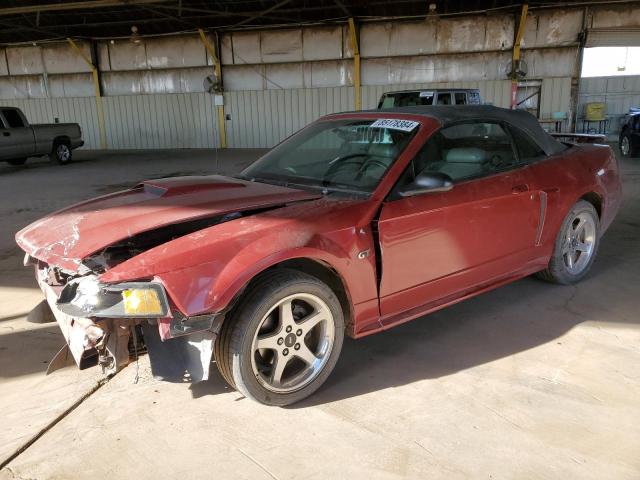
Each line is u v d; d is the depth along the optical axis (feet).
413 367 10.26
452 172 11.03
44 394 9.49
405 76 60.39
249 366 8.36
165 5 53.36
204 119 67.31
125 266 7.86
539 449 7.79
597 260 16.46
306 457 7.71
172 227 9.42
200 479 7.30
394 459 7.64
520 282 14.64
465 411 8.77
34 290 15.10
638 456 7.62
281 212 9.14
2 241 21.40
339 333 9.35
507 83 57.62
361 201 9.61
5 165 52.01
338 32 60.54
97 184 38.17
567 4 54.34
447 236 10.55
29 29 61.11
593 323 12.01
